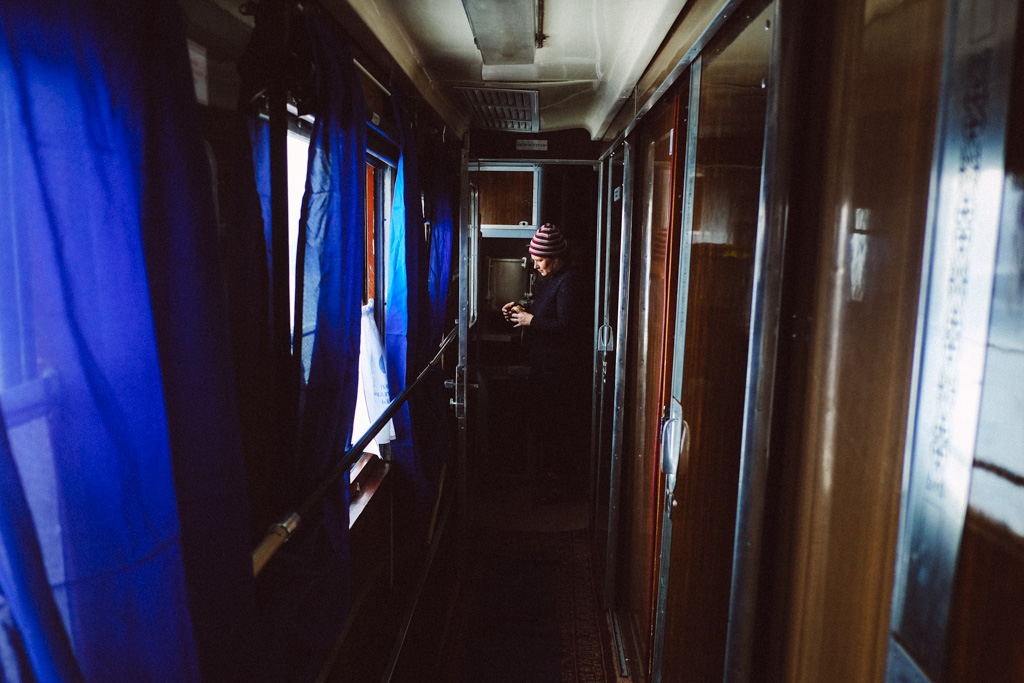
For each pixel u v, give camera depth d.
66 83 0.55
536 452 4.52
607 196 3.24
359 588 1.82
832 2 0.84
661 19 1.66
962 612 0.53
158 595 0.63
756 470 0.99
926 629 0.58
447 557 3.28
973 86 0.51
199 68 0.89
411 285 1.93
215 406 0.71
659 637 1.74
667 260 1.92
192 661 0.67
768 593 1.02
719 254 1.27
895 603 0.62
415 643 2.45
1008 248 0.47
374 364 1.98
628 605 2.72
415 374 2.09
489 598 3.12
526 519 4.01
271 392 1.01
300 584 1.10
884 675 0.67
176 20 0.67
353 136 1.22
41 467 0.54
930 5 0.62
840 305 0.82
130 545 0.60
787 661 0.96
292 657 1.23
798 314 0.93
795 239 0.94
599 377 3.47
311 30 1.13
